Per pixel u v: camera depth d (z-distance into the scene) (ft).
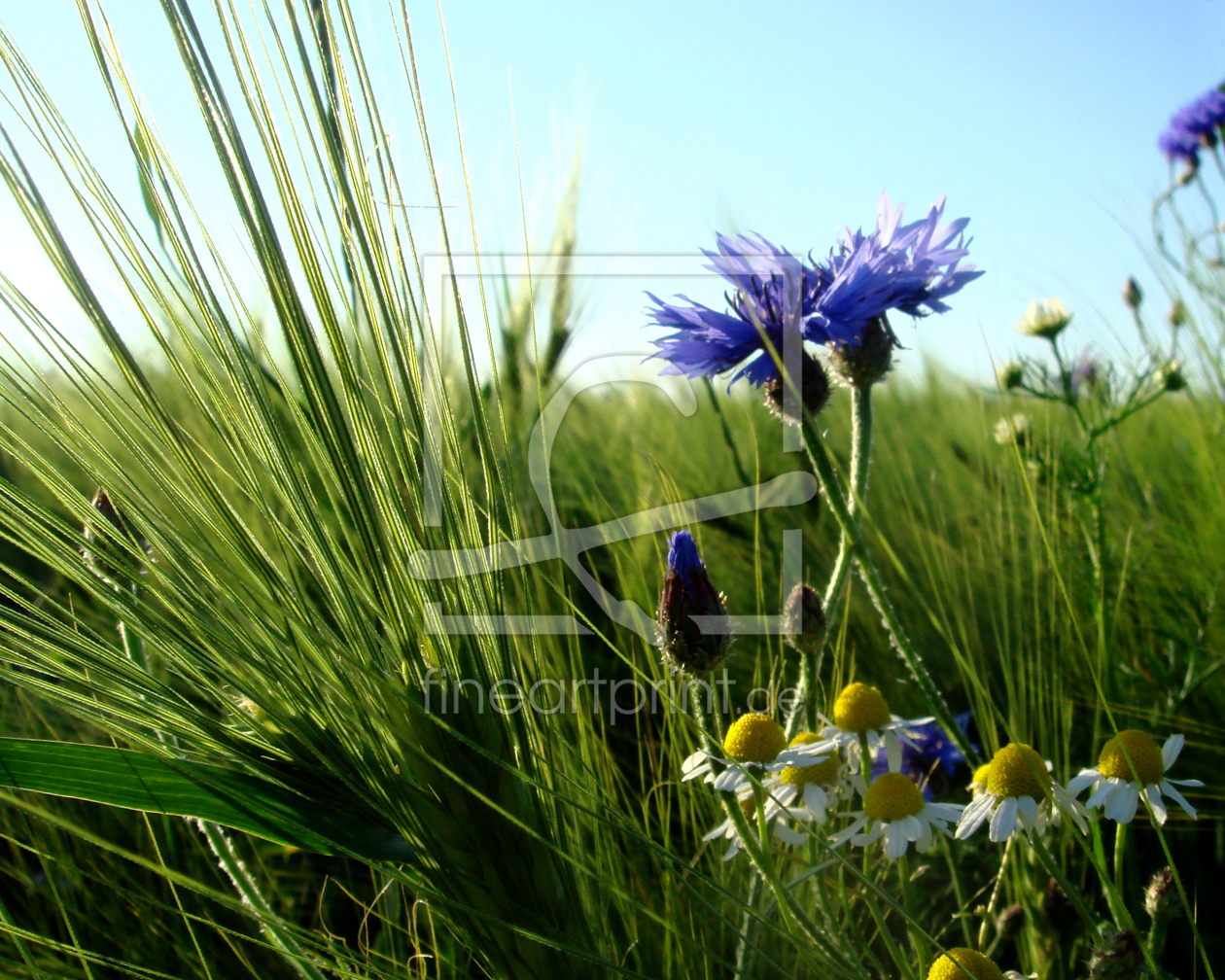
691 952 0.60
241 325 0.46
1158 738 0.86
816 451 0.55
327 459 0.45
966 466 1.42
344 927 0.74
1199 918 0.72
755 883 0.62
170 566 0.48
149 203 0.47
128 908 0.69
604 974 0.52
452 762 0.48
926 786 0.77
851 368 0.67
